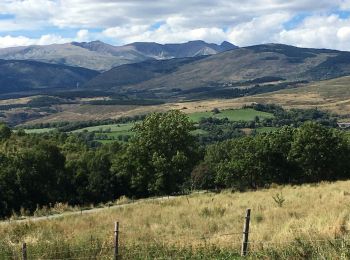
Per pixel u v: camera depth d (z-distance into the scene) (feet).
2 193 222.28
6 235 62.54
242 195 110.01
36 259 45.68
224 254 41.93
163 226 66.85
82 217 86.58
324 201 77.82
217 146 317.63
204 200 102.53
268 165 201.46
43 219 88.63
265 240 46.16
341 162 196.13
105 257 44.75
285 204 79.10
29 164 248.11
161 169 186.39
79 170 272.10
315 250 37.14
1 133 347.36
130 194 272.72
